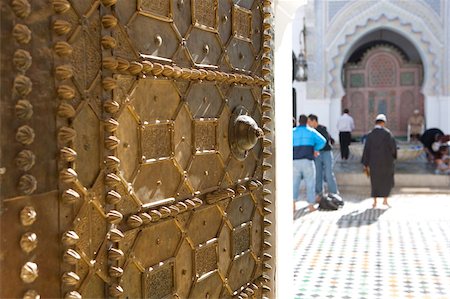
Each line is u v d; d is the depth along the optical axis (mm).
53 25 974
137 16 1193
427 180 8633
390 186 6688
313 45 12578
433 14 12289
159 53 1268
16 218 904
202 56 1450
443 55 12320
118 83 1134
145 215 1199
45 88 961
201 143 1443
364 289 3486
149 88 1229
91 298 1068
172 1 1312
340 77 12617
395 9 12352
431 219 5914
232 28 1618
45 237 959
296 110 12664
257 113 1790
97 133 1079
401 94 14227
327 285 3584
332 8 12477
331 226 5605
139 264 1204
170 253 1323
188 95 1377
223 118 1562
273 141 2033
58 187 987
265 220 1861
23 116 908
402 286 3543
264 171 1853
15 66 903
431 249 4570
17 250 905
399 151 9664
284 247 2260
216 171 1529
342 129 10875
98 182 1079
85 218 1047
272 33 1990
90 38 1062
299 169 6449
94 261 1066
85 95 1047
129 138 1171
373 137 6688
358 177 8703
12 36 902
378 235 5152
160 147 1272
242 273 1704
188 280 1396
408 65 14180
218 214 1549
